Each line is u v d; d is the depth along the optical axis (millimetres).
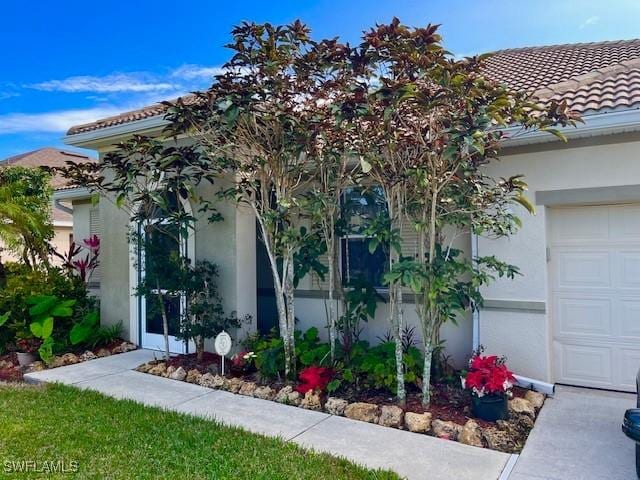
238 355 8055
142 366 8391
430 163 5664
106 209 10586
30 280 11227
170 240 9609
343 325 7617
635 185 6316
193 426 5629
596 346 6918
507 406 5727
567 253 7094
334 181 7367
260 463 4668
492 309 7125
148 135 9570
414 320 7910
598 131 6254
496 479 4383
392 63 5531
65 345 9609
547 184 6836
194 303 8406
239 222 8766
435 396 6344
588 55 11227
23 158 25969
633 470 4531
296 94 6777
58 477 4402
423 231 5988
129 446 5074
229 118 6230
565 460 4746
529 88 8570
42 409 6227
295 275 7902
